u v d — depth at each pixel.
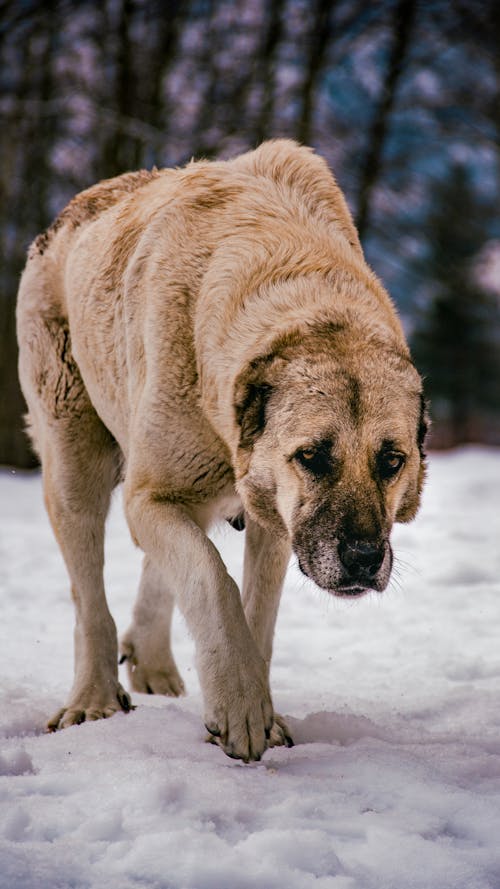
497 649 8.46
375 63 29.42
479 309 52.09
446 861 4.11
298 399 5.49
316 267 6.20
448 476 19.12
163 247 6.45
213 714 5.32
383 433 5.44
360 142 29.34
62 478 7.25
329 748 5.65
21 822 4.34
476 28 29.22
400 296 36.00
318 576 5.33
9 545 13.03
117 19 27.22
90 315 7.12
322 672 8.00
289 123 27.91
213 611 5.49
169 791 4.59
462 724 6.36
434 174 31.33
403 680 7.65
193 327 6.19
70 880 3.90
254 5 28.14
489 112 30.44
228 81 28.25
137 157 26.78
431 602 10.08
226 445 6.12
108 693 6.74
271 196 6.65
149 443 6.17
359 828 4.41
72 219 7.80
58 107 25.12
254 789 4.76
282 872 3.96
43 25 26.50
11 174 26.34
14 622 9.38
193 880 3.90
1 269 26.28
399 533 12.89
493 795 4.84
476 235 34.50
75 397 7.33
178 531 5.87
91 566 7.12
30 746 5.49
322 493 5.36
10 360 26.20
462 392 55.84
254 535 6.40
